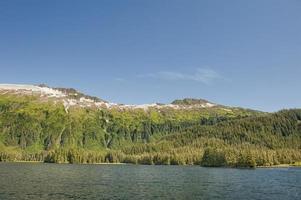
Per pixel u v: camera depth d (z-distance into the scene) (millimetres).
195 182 139500
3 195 92312
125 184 129750
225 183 134500
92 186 120562
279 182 139000
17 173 184000
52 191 103438
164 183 134375
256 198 93000
